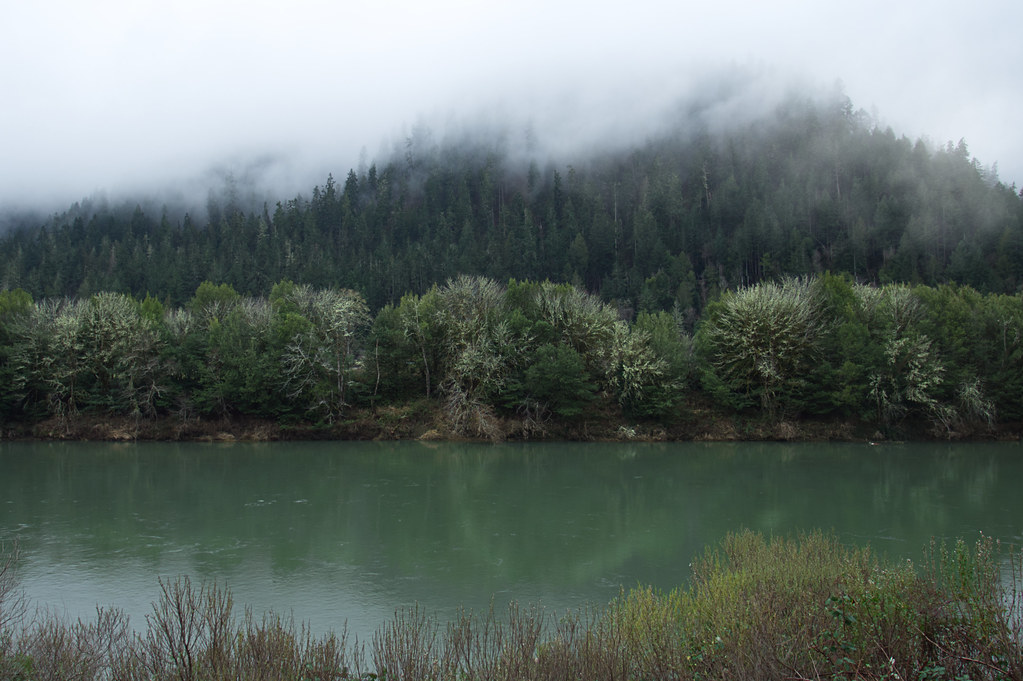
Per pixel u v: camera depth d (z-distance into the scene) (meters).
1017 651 6.86
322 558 18.88
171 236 152.38
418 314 59.16
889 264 113.62
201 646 9.09
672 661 7.99
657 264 126.69
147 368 52.47
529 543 20.48
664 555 18.92
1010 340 53.66
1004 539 20.11
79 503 27.08
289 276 114.88
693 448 47.34
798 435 51.97
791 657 7.52
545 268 126.69
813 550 14.47
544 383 52.19
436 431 52.97
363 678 8.95
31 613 13.80
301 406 53.91
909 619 7.81
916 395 50.81
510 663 7.77
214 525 23.11
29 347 52.56
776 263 119.44
